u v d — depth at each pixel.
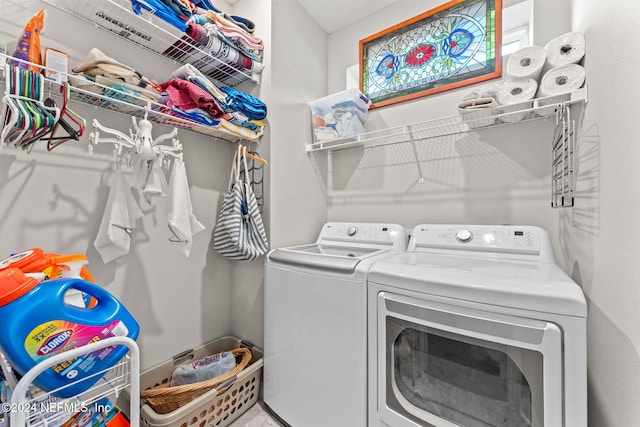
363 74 1.93
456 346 0.88
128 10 1.08
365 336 1.04
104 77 1.03
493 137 1.47
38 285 0.66
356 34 1.99
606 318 0.79
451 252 1.32
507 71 1.21
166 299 1.43
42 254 0.81
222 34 1.38
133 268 1.30
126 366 0.79
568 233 1.15
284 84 1.67
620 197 0.72
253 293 1.62
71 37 1.11
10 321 0.60
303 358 1.22
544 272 0.92
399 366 0.99
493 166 1.47
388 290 0.98
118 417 0.84
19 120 0.76
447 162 1.60
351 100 1.68
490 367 0.82
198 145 1.57
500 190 1.44
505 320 0.76
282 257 1.33
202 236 1.60
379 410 1.00
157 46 1.35
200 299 1.59
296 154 1.76
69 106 1.10
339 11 1.89
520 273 0.90
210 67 1.54
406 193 1.75
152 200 1.38
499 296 0.77
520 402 0.77
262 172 1.59
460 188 1.56
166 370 1.40
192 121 1.28
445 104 1.63
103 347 0.66
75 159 1.12
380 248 1.54
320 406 1.16
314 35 1.96
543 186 1.33
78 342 0.67
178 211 1.22
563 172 1.03
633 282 0.65
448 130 1.60
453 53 1.61
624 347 0.69
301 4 1.83
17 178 0.99
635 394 0.64
